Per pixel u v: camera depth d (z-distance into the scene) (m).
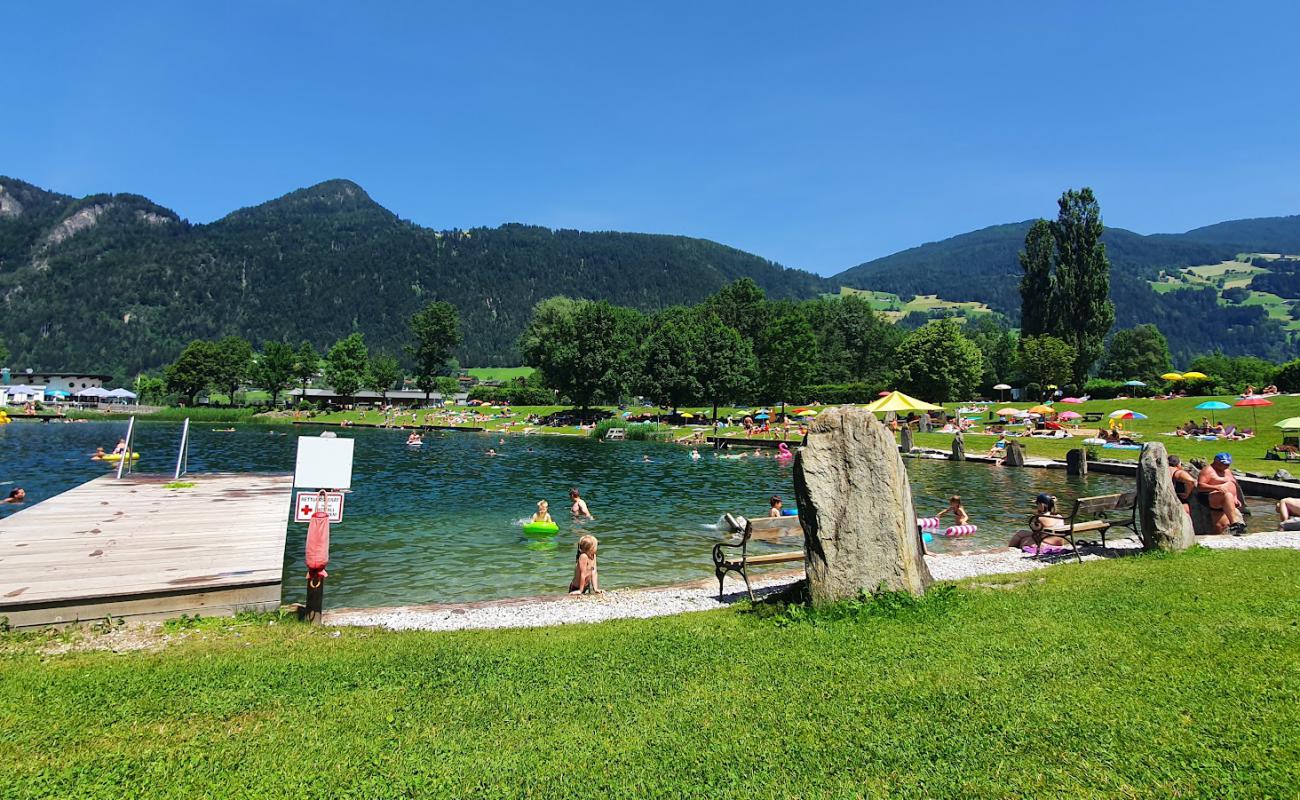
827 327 117.56
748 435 53.56
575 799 4.20
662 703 5.57
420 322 115.12
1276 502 20.73
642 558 15.23
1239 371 72.44
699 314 109.38
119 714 5.54
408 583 13.21
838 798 4.14
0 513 21.97
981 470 32.75
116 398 122.88
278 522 14.46
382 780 4.44
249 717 5.48
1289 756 4.42
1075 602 8.19
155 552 11.33
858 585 8.05
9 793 4.30
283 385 120.44
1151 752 4.54
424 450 48.84
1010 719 5.06
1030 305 80.06
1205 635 6.79
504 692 5.93
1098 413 50.12
